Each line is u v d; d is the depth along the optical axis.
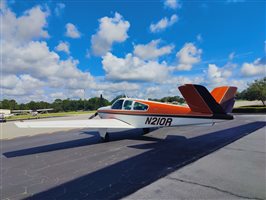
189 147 6.86
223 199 3.09
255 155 5.46
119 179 4.16
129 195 3.38
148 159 5.55
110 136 9.90
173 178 4.01
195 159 5.33
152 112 8.22
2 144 9.05
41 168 5.19
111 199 3.29
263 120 14.64
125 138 9.18
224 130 10.46
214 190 3.40
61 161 5.77
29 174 4.77
